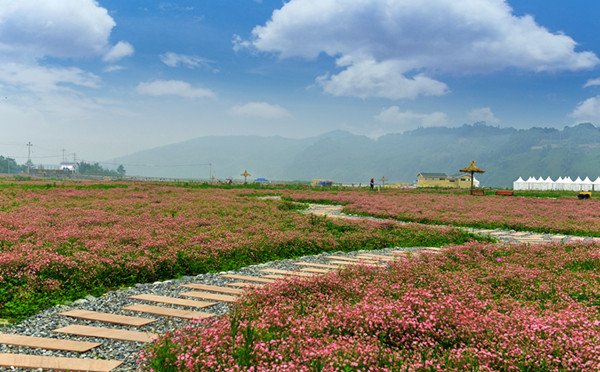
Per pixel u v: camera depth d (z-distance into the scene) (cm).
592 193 6744
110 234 1317
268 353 433
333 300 680
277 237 1421
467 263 1068
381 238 1619
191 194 3778
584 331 502
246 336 473
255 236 1454
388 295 699
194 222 1742
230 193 4431
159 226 1605
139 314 681
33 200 2591
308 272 1052
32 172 15938
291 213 2388
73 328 602
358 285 769
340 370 404
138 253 1043
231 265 1112
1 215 1711
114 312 689
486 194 5647
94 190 3891
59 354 513
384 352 455
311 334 512
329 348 451
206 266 1060
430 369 413
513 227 2167
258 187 7006
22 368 471
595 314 614
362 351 442
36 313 680
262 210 2466
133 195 3350
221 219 1939
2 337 561
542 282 826
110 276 888
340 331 527
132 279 907
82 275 852
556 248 1291
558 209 3088
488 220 2330
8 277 789
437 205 3247
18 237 1189
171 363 423
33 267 839
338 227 1847
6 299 712
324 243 1452
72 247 1106
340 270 911
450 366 422
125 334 580
